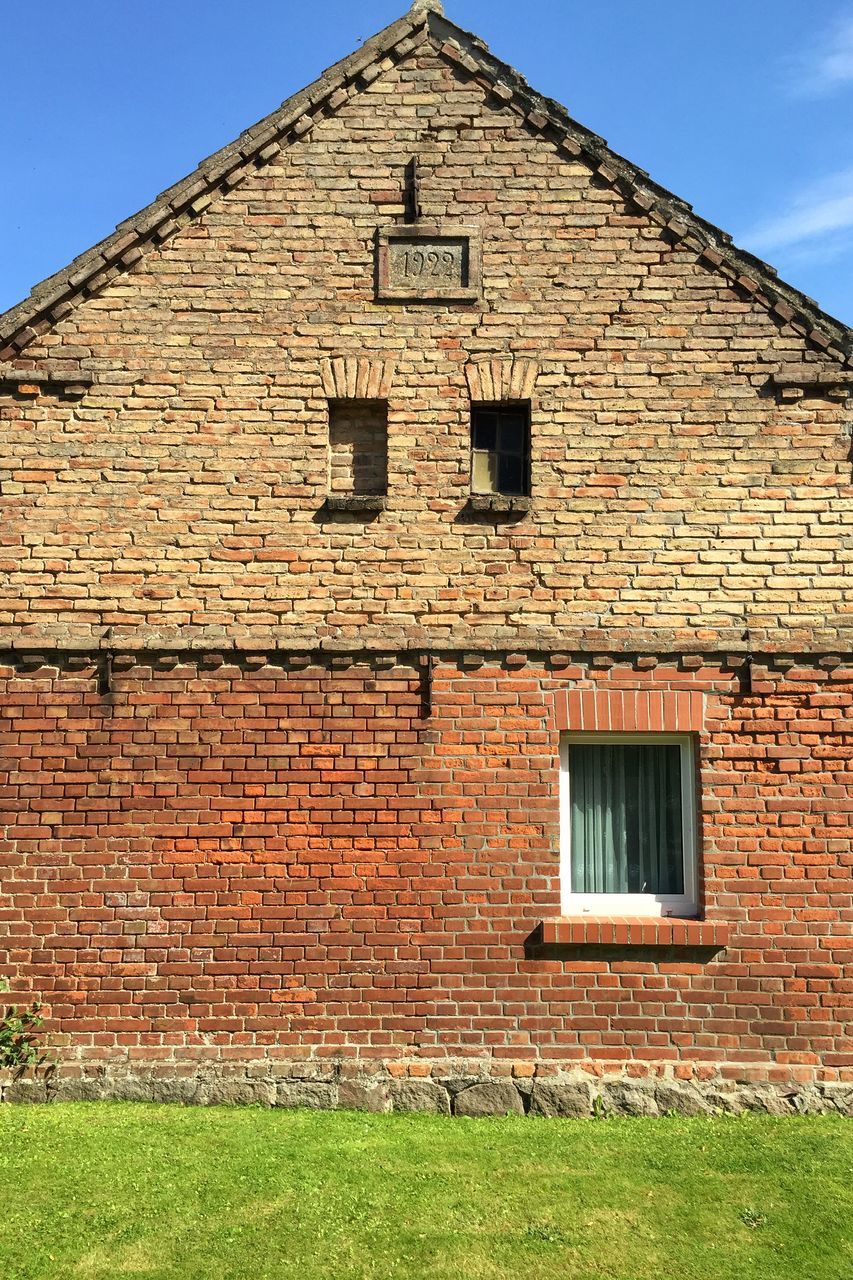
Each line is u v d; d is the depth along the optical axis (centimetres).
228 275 886
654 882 877
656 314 888
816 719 852
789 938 834
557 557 865
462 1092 808
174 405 873
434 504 869
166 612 855
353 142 904
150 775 841
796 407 880
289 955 827
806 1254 593
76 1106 793
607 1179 679
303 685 852
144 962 824
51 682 848
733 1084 817
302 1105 805
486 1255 582
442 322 887
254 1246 584
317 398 877
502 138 905
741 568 865
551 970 830
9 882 829
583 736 871
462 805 842
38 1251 575
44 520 860
